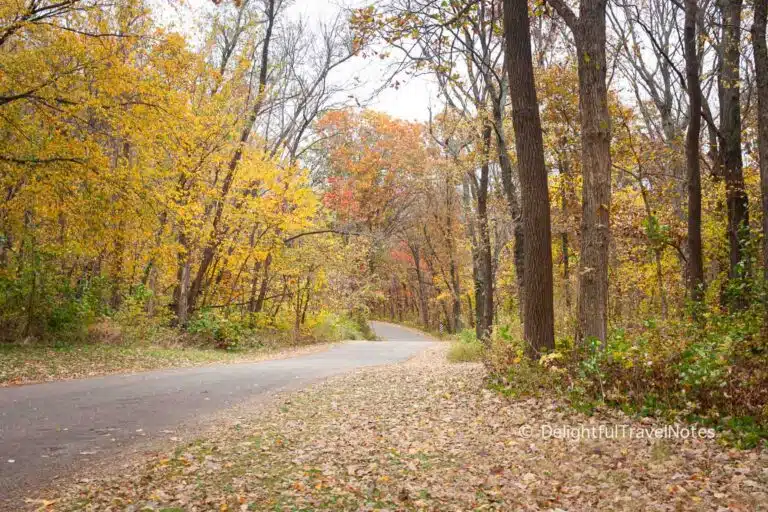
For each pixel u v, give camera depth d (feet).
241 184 73.46
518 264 55.47
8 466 19.03
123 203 52.31
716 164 52.90
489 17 54.39
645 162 58.65
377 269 175.42
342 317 127.95
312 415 29.48
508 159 56.08
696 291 43.19
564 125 58.23
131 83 49.39
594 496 16.24
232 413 29.89
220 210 71.82
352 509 15.93
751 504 14.73
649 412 24.63
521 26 35.60
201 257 78.23
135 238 60.54
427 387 37.27
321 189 138.72
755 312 34.09
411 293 231.30
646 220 52.65
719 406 23.08
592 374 27.96
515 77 35.63
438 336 158.30
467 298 153.38
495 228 78.13
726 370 24.25
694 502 15.15
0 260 58.34
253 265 91.97
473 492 17.11
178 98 52.60
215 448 22.35
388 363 61.41
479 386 34.63
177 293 74.95
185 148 63.93
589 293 33.22
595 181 33.45
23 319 53.11
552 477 18.06
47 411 28.12
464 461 20.30
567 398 27.68
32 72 45.88
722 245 55.11
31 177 48.80
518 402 29.19
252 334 83.61
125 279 69.05
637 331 38.24
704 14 50.16
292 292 97.25
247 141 81.76
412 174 116.16
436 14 36.76
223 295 89.61
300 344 91.81
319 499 16.70
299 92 89.71
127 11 48.52
